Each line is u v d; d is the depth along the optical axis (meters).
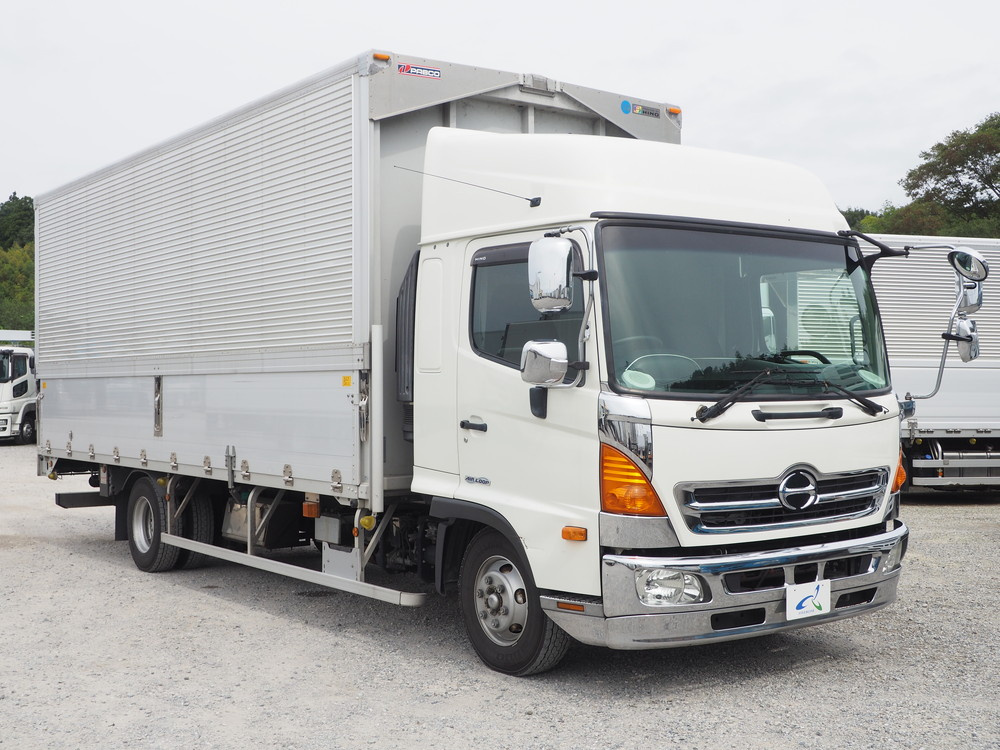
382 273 6.54
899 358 13.91
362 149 6.44
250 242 7.58
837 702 5.33
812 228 6.03
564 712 5.20
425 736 4.87
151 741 4.85
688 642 5.13
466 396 5.89
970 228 43.69
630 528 5.04
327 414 6.73
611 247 5.29
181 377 8.48
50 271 10.92
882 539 5.79
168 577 9.20
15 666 6.20
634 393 5.09
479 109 6.99
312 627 7.19
